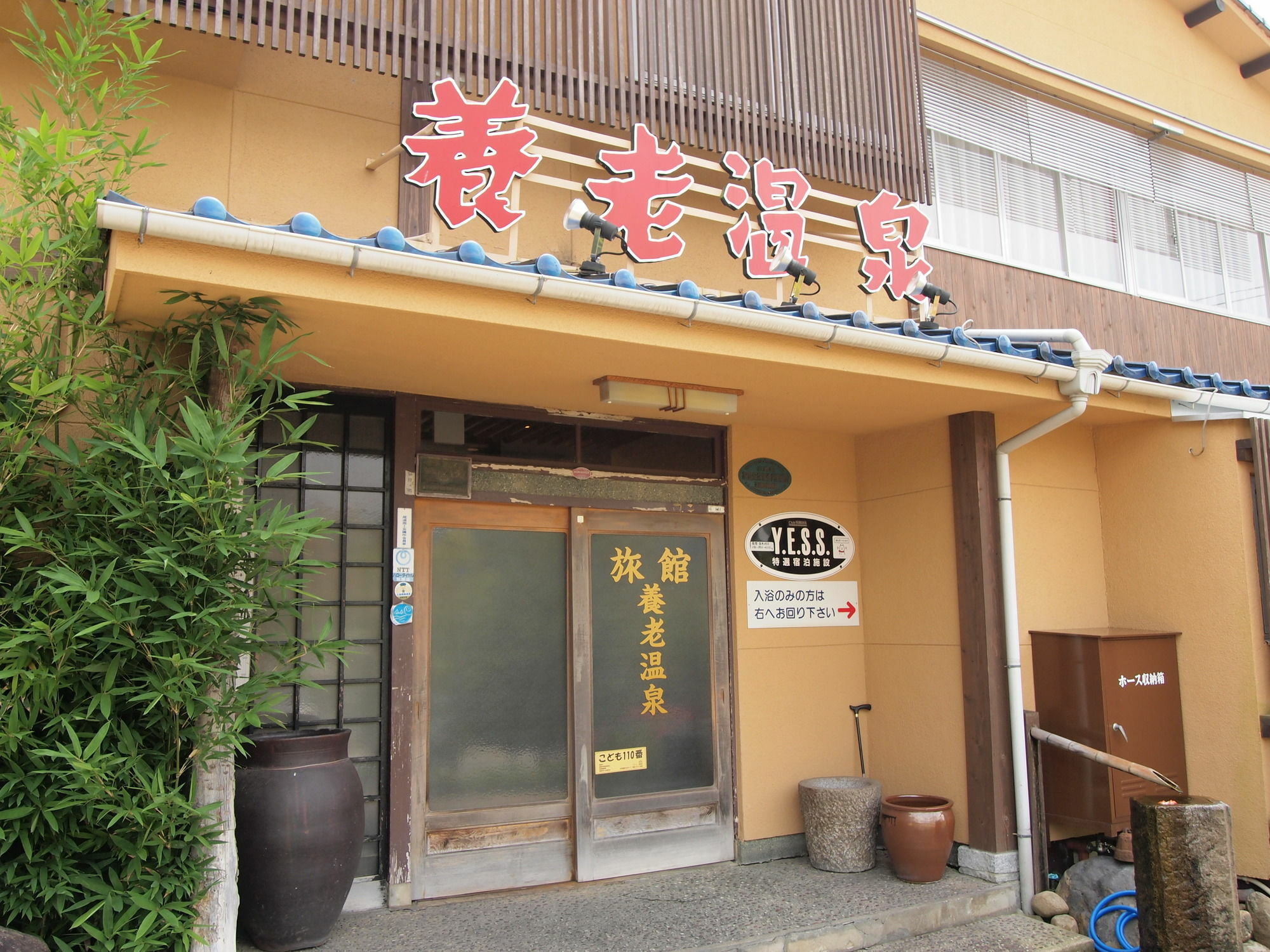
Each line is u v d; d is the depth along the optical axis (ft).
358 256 11.53
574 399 17.56
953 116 24.02
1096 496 21.97
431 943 14.48
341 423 16.62
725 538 20.20
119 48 13.87
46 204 13.64
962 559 19.22
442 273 12.03
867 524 21.50
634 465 19.26
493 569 17.78
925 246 22.36
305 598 15.87
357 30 15.11
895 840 17.94
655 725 18.94
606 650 18.69
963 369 17.04
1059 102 26.13
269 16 14.46
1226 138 28.58
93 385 11.17
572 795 17.88
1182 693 20.03
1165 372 20.13
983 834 18.28
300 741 13.73
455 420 17.53
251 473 15.80
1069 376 17.83
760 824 19.42
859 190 21.33
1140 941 14.79
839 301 21.53
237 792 13.46
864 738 21.02
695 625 19.70
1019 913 17.74
